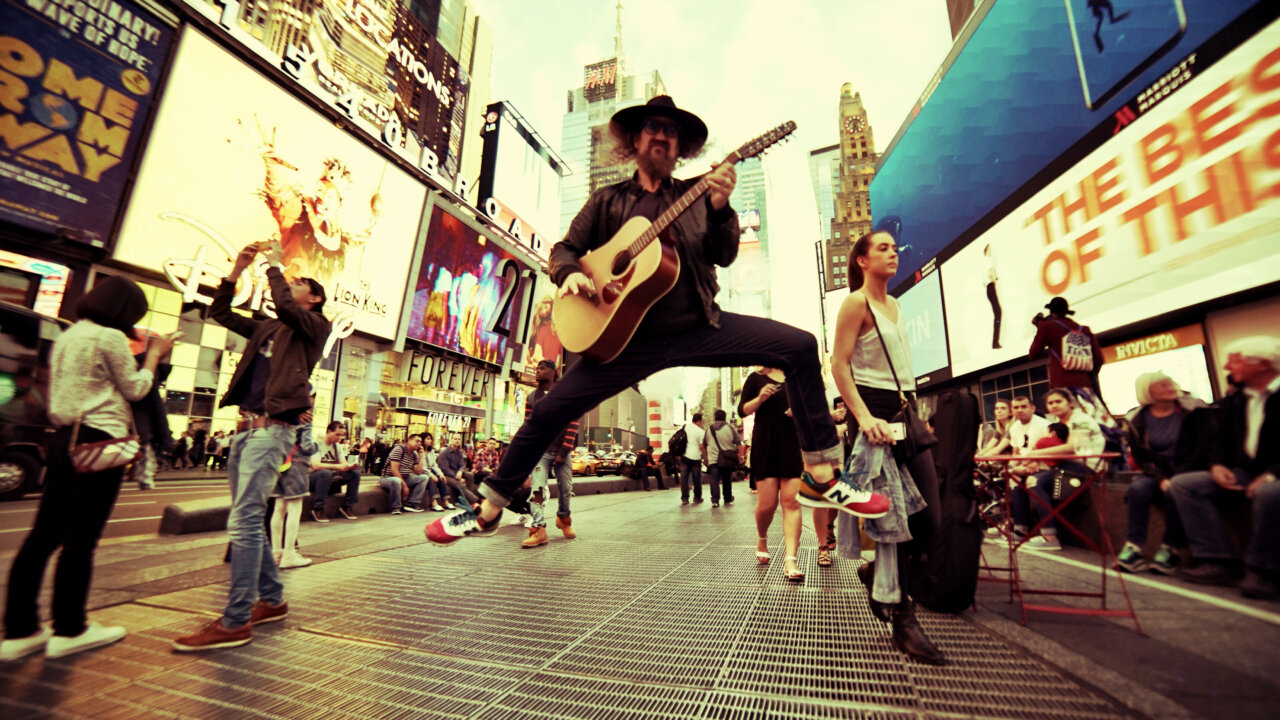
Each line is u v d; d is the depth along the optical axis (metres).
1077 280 12.02
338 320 26.48
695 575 3.51
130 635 2.29
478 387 37.81
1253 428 2.87
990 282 15.44
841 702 1.58
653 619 2.52
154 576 3.31
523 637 2.27
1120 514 3.92
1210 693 1.52
